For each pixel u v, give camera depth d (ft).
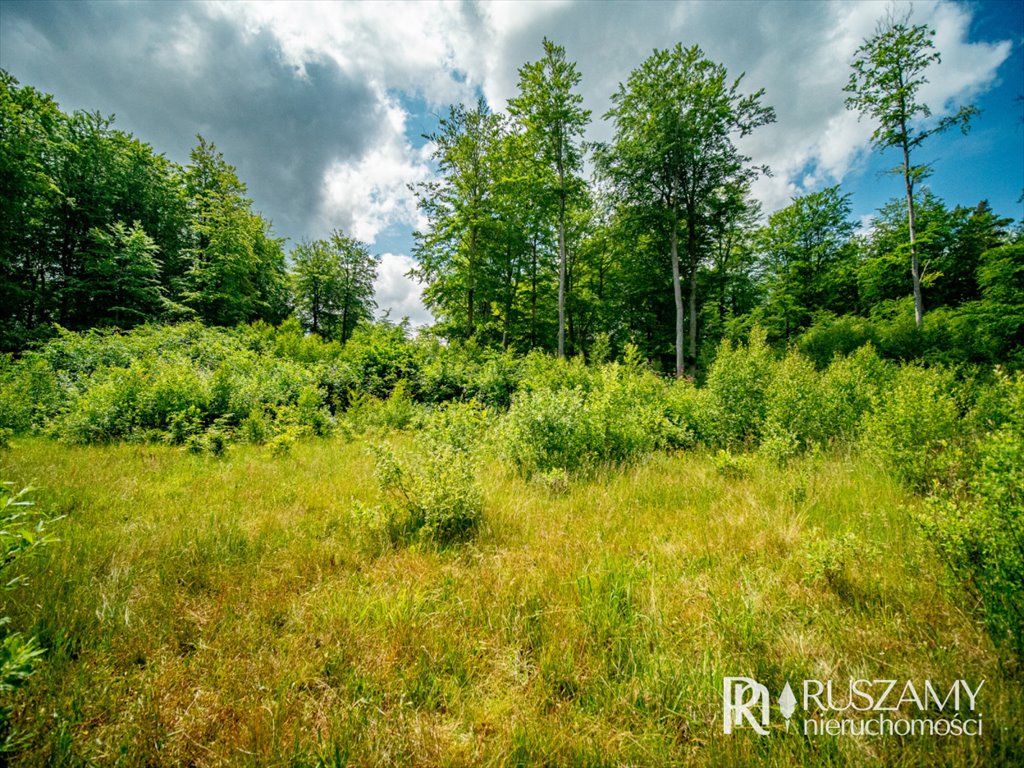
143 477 18.10
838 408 26.25
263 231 99.40
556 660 7.36
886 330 60.08
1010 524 7.55
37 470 17.56
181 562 10.67
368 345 51.13
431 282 68.54
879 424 18.39
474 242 65.16
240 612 8.76
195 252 79.71
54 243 75.51
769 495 15.94
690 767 5.66
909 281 81.15
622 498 16.25
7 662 4.76
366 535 12.64
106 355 41.19
